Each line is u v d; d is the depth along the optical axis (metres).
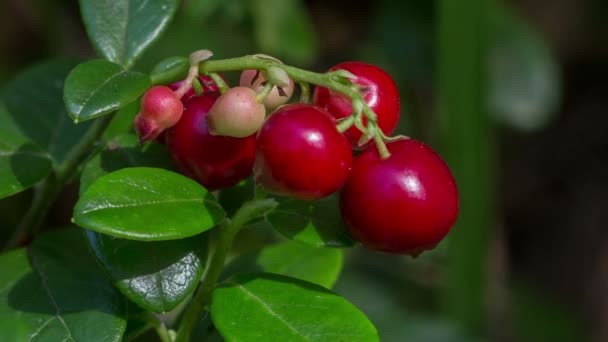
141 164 0.16
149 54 0.30
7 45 0.34
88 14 0.16
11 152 0.16
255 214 0.15
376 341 0.15
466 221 0.30
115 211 0.15
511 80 0.32
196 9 0.30
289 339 0.15
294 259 0.17
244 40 0.31
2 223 0.31
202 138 0.15
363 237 0.15
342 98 0.15
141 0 0.16
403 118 0.35
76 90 0.15
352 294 0.31
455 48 0.29
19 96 0.18
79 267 0.16
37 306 0.15
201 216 0.15
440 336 0.29
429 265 0.32
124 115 0.17
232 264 0.17
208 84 0.16
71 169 0.16
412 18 0.33
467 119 0.29
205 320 0.16
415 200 0.15
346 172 0.15
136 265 0.15
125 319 0.15
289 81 0.15
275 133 0.15
